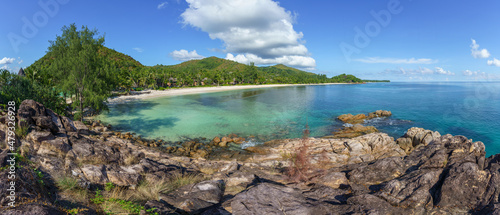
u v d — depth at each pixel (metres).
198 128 36.12
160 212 6.78
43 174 8.08
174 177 11.66
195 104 63.53
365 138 24.86
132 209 7.29
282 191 7.88
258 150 25.16
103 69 32.41
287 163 18.61
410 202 7.30
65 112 30.95
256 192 7.68
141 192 9.27
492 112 53.91
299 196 7.70
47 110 14.40
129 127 35.28
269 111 54.19
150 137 30.67
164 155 20.14
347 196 8.27
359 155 20.89
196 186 8.92
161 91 102.81
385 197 7.71
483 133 35.38
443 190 7.54
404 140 25.83
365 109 60.44
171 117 43.69
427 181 8.22
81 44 31.66
